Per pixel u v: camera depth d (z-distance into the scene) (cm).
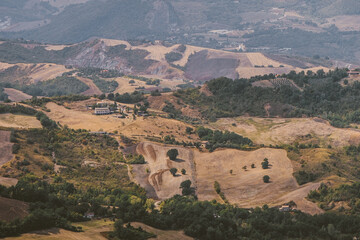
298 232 18250
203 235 17688
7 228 15212
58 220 16612
